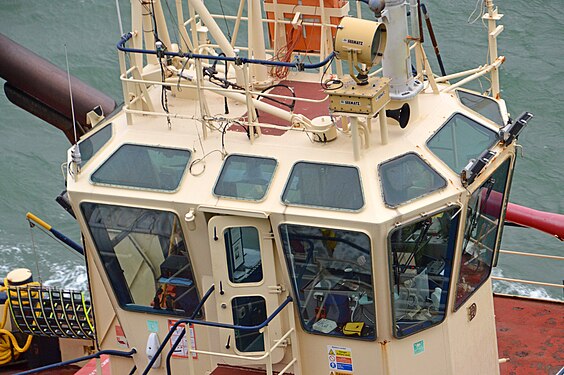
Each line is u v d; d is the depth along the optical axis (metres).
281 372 17.72
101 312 20.48
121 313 19.17
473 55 46.72
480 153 18.05
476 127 18.44
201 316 18.50
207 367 18.95
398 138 17.69
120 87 48.62
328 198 16.92
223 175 17.64
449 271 17.42
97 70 49.25
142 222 18.00
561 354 22.58
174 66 20.00
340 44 16.62
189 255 18.08
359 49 16.48
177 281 18.45
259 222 17.25
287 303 17.64
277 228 17.08
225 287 17.72
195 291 18.47
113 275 18.80
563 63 46.62
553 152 42.00
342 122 17.91
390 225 16.47
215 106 19.47
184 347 18.95
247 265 17.61
